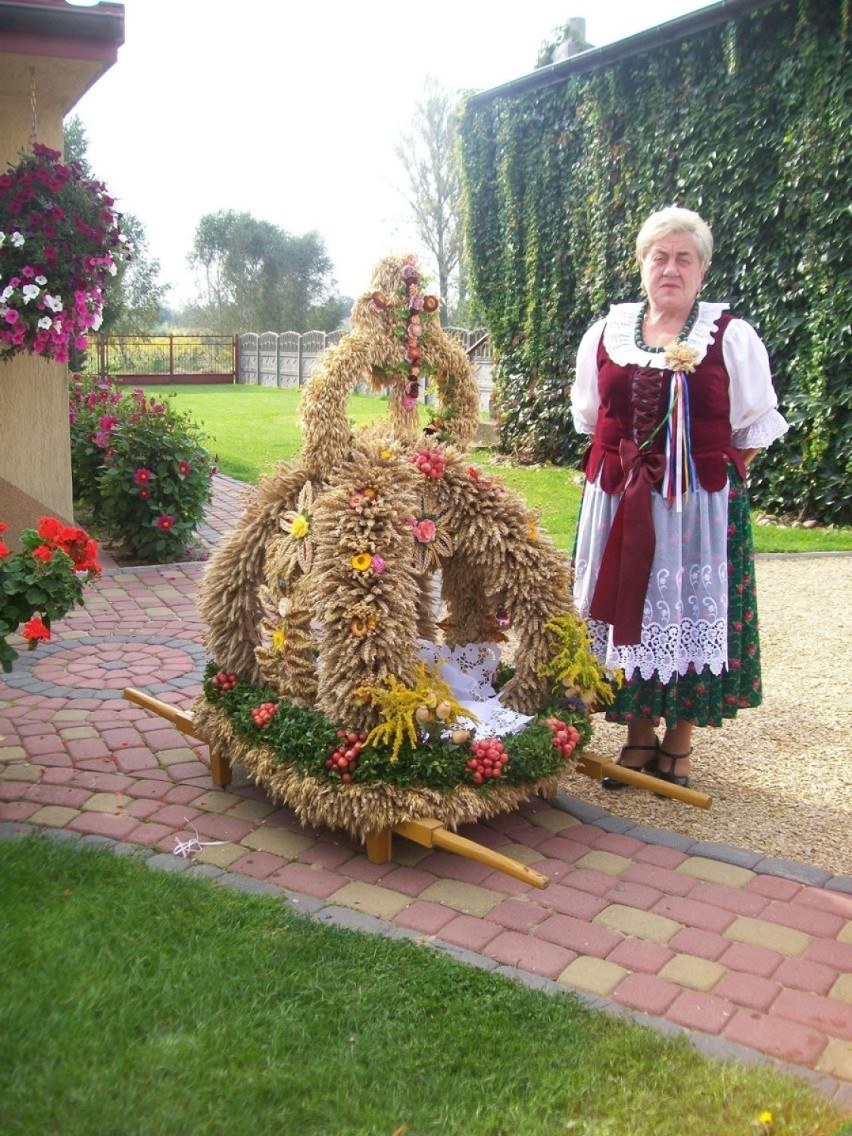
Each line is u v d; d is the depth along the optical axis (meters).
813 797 3.92
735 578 3.72
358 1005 2.49
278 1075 2.22
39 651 5.63
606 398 3.71
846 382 9.16
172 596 7.02
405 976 2.62
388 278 3.39
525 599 3.51
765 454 9.84
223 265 39.69
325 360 3.36
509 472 12.36
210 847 3.36
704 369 3.53
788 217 9.34
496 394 13.88
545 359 12.83
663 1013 2.57
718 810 3.80
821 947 2.89
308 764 3.22
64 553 3.57
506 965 2.74
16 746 4.22
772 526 9.52
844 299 8.99
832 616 6.55
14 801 3.68
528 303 12.90
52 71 6.29
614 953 2.83
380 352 3.36
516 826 3.61
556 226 12.40
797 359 9.52
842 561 8.08
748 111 9.62
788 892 3.19
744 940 2.92
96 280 6.40
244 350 33.00
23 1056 2.22
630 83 10.99
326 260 40.22
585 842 3.50
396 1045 2.36
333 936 2.80
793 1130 2.12
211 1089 2.17
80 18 5.84
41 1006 2.39
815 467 9.39
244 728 3.46
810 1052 2.44
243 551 3.54
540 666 3.54
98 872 3.08
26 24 5.78
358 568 3.14
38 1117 2.05
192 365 33.06
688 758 3.98
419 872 3.24
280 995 2.53
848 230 8.88
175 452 7.91
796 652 5.83
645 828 3.61
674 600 3.63
